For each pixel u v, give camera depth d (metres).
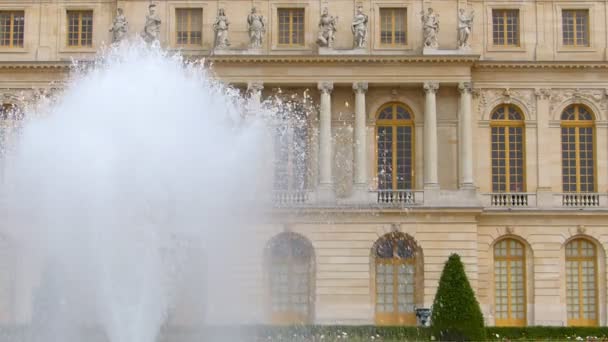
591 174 81.88
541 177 81.19
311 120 79.88
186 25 81.75
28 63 80.25
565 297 80.12
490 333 68.75
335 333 66.06
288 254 78.38
